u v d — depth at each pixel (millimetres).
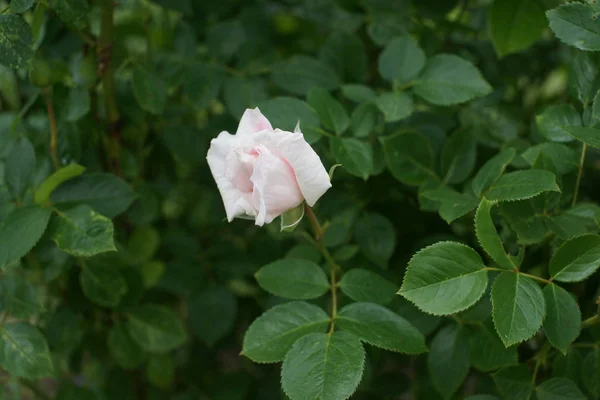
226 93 703
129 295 708
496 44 687
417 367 709
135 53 729
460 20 760
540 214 579
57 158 663
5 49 577
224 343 835
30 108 702
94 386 813
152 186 764
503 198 561
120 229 765
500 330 524
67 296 718
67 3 615
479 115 717
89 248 588
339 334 545
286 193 535
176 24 739
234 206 548
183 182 835
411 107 622
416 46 643
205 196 868
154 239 764
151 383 833
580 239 544
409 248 693
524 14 667
